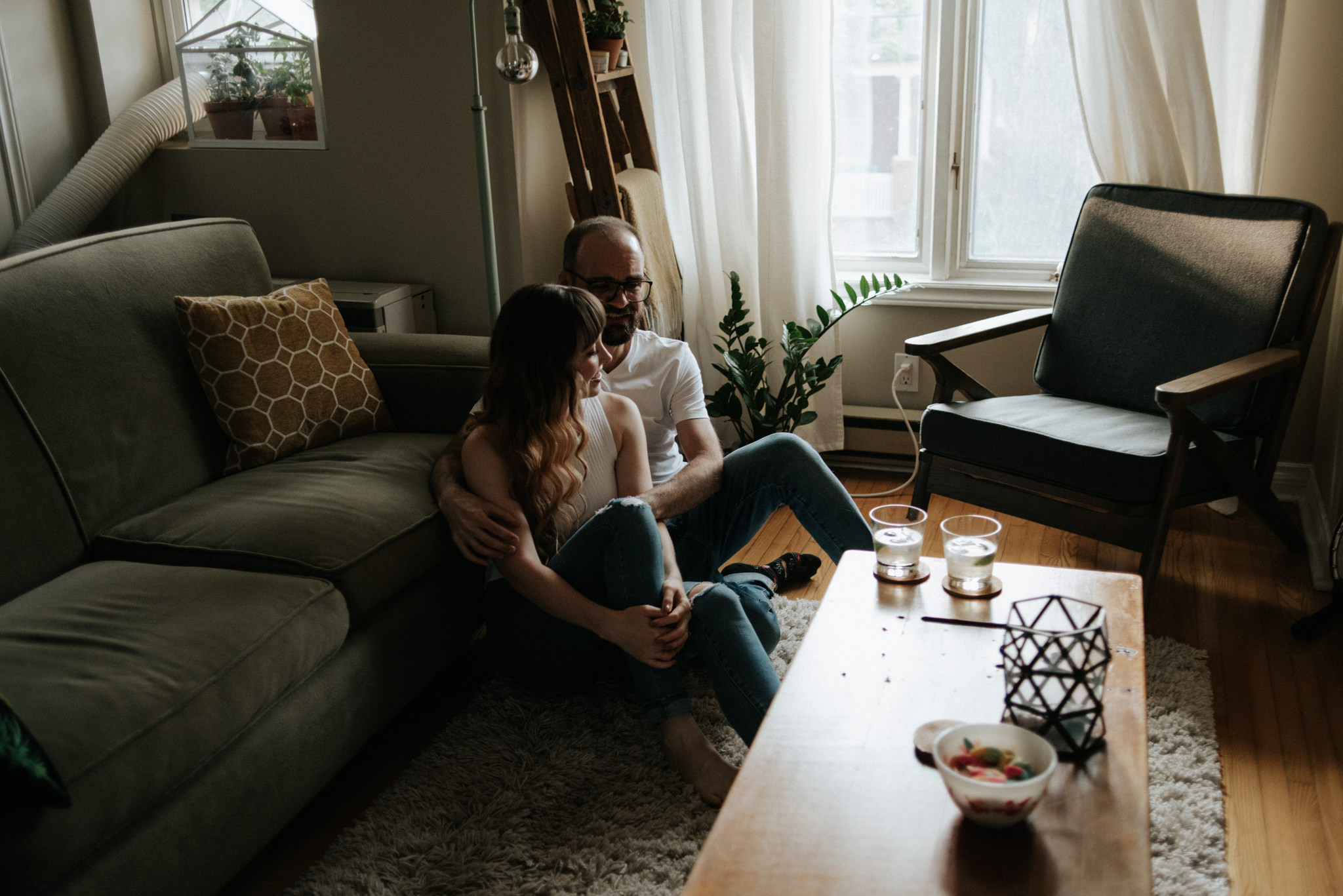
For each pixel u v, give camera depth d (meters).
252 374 1.95
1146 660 1.92
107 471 1.70
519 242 2.79
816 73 2.79
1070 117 2.85
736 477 1.84
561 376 1.58
